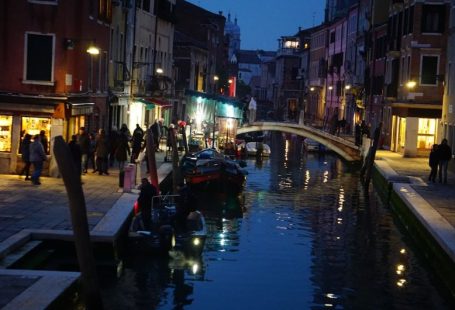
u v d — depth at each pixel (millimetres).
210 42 68188
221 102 54844
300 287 16891
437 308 15648
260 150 49250
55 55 24359
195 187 30000
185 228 19844
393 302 16016
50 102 23844
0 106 23703
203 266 18156
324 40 79688
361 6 59750
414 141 38625
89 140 25406
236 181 29953
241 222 24516
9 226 16125
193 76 59625
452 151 32875
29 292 11820
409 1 39594
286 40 105125
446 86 35312
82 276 12703
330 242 21750
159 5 45281
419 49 38219
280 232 23016
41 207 18484
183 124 40969
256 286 16766
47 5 24250
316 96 82438
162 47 47531
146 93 41406
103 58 30125
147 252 17797
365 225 24609
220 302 15477
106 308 14656
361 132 45344
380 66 49094
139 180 25719
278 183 35406
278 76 108000
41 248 15469
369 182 34094
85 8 25781
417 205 22484
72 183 12516
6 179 22859
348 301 16016
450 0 37688
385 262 19469
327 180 37281
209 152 34812
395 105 39031
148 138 24594
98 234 16047
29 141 22766
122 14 34969
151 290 15914
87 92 27297
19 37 24188
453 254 15898
